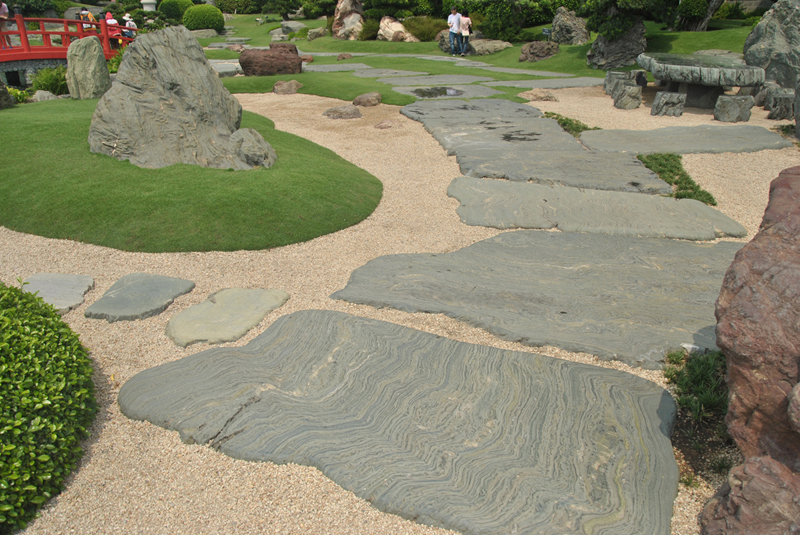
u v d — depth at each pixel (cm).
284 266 633
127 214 705
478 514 309
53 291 564
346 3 3136
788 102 1227
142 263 631
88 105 1268
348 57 2483
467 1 2911
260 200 748
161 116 853
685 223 733
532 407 393
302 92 1680
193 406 399
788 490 263
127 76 845
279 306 544
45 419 336
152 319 530
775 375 278
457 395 406
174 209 715
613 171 921
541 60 2309
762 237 313
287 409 396
